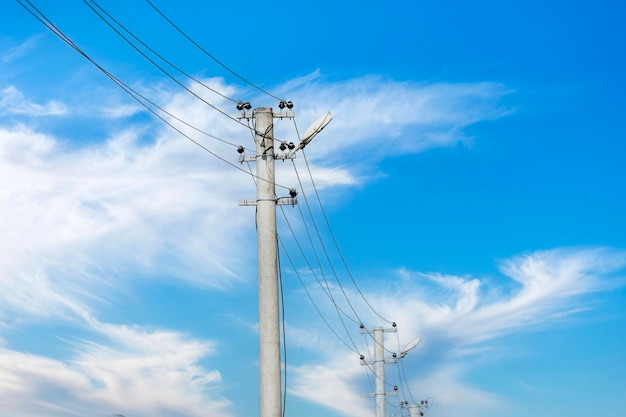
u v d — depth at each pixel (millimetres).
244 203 32219
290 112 32594
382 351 61906
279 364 30828
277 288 31422
